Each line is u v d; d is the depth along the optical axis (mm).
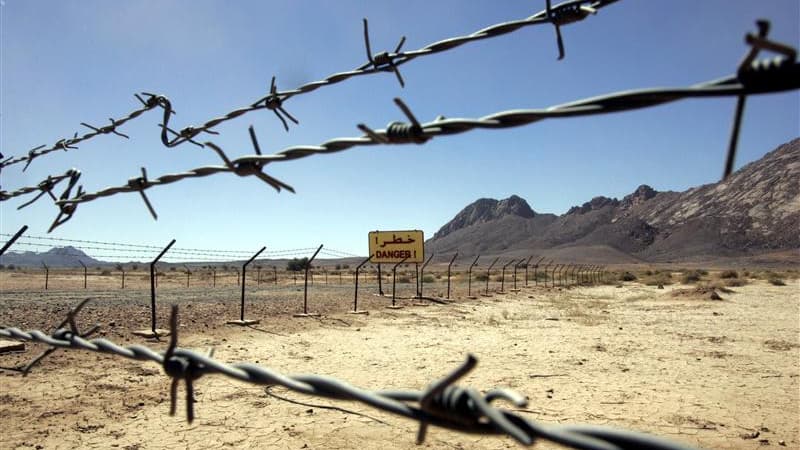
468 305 24000
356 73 2678
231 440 5781
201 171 2154
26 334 2309
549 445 5801
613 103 1271
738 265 170750
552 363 10336
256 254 14234
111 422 6191
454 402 1192
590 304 25453
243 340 11789
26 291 26531
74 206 2701
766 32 901
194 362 1788
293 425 6293
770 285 44094
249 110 2998
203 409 6781
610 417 6930
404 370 9484
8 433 5695
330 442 5801
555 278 62031
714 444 6027
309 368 9461
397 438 5965
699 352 11766
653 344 12820
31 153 3670
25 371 2264
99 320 13117
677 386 8609
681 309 22828
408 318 17922
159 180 2295
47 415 6270
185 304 18297
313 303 21094
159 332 11484
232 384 8023
